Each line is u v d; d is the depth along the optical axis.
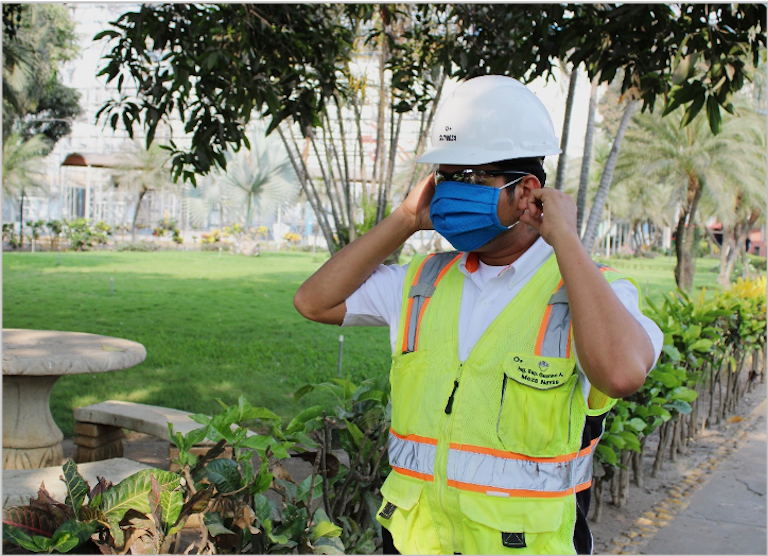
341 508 2.59
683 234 15.45
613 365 1.41
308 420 2.61
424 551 1.67
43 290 16.06
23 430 4.73
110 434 5.12
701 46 3.96
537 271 1.70
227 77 4.38
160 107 4.31
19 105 19.86
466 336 1.71
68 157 35.78
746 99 15.79
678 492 5.05
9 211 35.19
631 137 16.28
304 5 5.14
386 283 1.96
